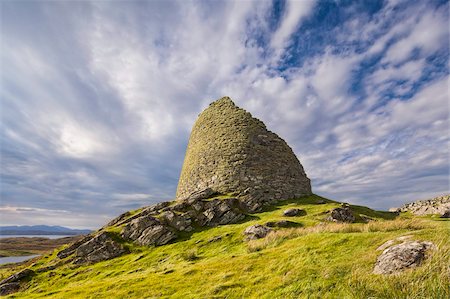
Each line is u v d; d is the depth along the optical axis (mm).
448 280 9492
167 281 17031
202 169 46094
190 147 52812
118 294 16297
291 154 49188
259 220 30969
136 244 29516
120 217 41250
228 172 43031
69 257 29562
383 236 16062
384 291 10141
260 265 16484
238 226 29359
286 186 43812
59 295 18812
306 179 48594
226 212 33469
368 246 15117
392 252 12312
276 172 44281
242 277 15234
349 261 13672
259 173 43000
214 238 26312
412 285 9766
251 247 21031
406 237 14156
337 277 12477
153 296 15047
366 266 12664
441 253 10961
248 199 37438
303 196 44344
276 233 22562
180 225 31391
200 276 16781
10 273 31312
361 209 38406
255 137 46750
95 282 21484
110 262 26562
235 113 50438
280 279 13789
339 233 19344
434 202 42781
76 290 19234
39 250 124688
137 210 42875
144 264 24109
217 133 48500
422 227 18656
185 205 35625
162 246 28016
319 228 21875
